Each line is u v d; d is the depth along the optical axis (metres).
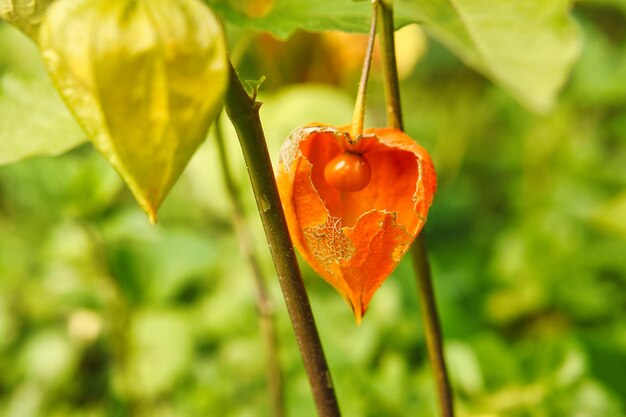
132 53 0.32
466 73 1.26
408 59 0.88
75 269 0.77
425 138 1.25
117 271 0.79
